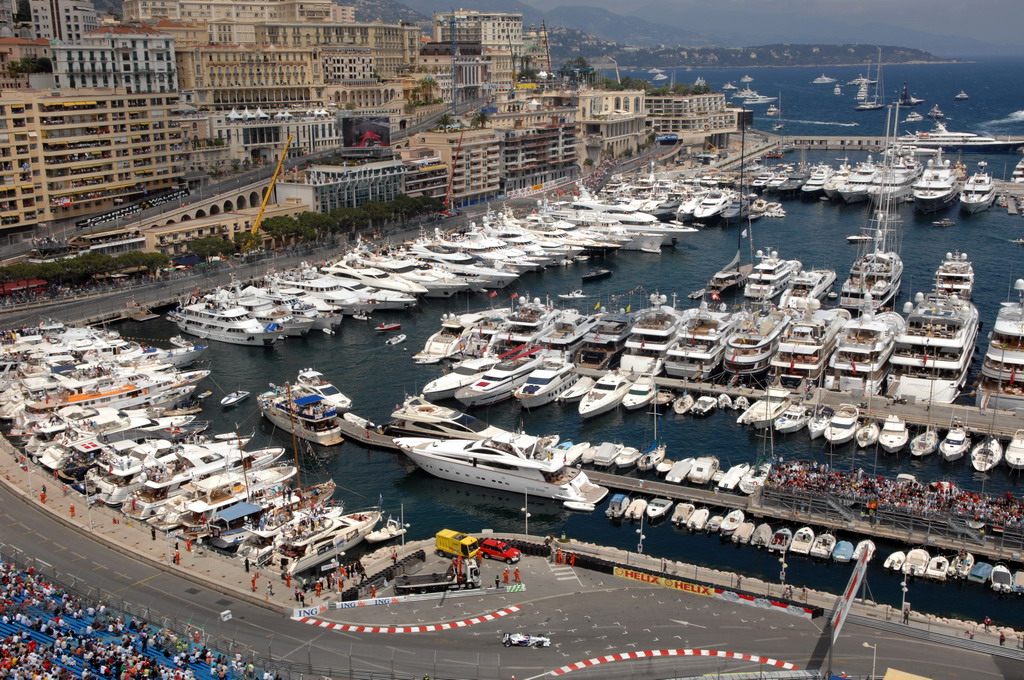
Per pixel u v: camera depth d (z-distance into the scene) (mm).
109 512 111938
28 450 135000
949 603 95688
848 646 81812
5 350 171375
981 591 97938
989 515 105562
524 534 109188
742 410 152125
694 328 172125
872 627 85125
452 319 195250
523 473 122625
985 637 83125
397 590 92062
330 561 105500
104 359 168000
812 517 111375
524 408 157000
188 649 80562
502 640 83688
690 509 115500
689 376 164625
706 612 87875
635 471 129625
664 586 92625
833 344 171875
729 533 110062
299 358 185000
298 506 114625
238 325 192000
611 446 132750
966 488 123625
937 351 156750
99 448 129000
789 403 149125
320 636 84938
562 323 184875
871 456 134000
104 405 150500
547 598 90750
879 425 143250
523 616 87562
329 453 139125
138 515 113812
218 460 124875
